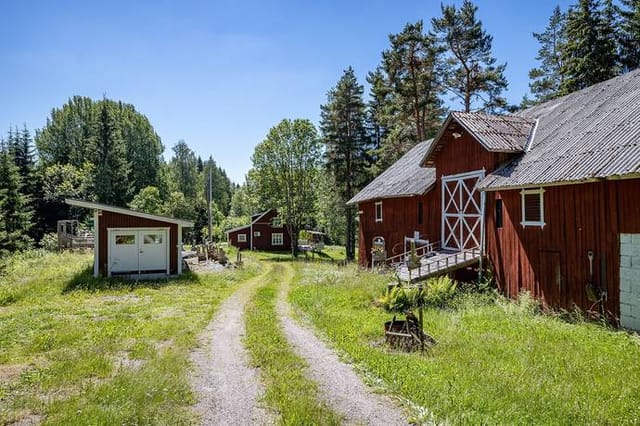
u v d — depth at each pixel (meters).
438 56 34.56
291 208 46.72
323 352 8.73
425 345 8.95
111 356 8.24
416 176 23.69
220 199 108.44
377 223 27.00
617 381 6.86
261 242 55.00
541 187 13.87
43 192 48.75
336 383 6.89
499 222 16.00
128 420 5.25
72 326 10.97
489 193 16.61
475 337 9.58
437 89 35.41
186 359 7.97
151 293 17.31
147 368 7.11
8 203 36.38
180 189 93.00
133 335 10.00
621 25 31.12
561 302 13.04
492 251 16.34
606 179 11.26
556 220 13.30
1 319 11.90
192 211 65.19
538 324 11.16
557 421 5.46
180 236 22.53
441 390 6.41
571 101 18.08
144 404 5.71
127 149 73.62
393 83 36.03
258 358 8.16
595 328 10.93
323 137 44.50
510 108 34.41
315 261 39.12
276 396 6.21
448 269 16.45
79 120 78.81
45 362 7.93
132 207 58.38
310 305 14.05
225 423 5.41
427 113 37.59
